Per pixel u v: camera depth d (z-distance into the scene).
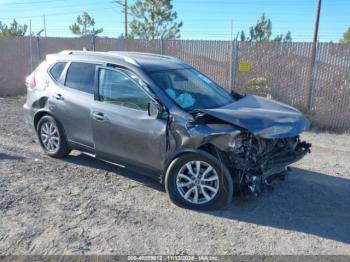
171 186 4.73
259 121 4.40
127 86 5.15
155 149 4.84
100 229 4.11
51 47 13.81
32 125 6.51
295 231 4.23
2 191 4.96
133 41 12.40
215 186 4.54
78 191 5.08
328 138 8.73
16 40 14.14
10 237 3.89
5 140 7.43
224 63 11.05
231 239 4.01
